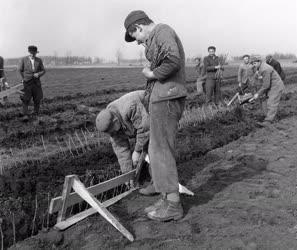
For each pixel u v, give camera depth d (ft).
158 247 13.30
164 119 14.10
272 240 13.53
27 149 26.94
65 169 21.24
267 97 35.86
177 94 14.01
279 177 19.90
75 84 86.28
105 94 62.80
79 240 13.91
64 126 34.09
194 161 22.72
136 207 16.46
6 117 37.24
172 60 13.23
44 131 31.91
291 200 16.88
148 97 14.48
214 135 28.76
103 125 15.85
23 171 20.66
